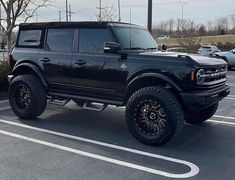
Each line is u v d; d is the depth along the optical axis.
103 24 6.40
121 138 6.25
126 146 5.81
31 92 7.10
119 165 5.01
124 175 4.68
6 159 5.20
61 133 6.52
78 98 6.74
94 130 6.74
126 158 5.28
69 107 8.64
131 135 6.42
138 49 6.44
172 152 5.54
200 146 5.84
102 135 6.42
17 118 7.54
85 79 6.56
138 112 5.84
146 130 5.84
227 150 5.67
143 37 6.87
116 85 6.20
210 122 7.40
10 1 11.57
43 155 5.38
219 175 4.70
